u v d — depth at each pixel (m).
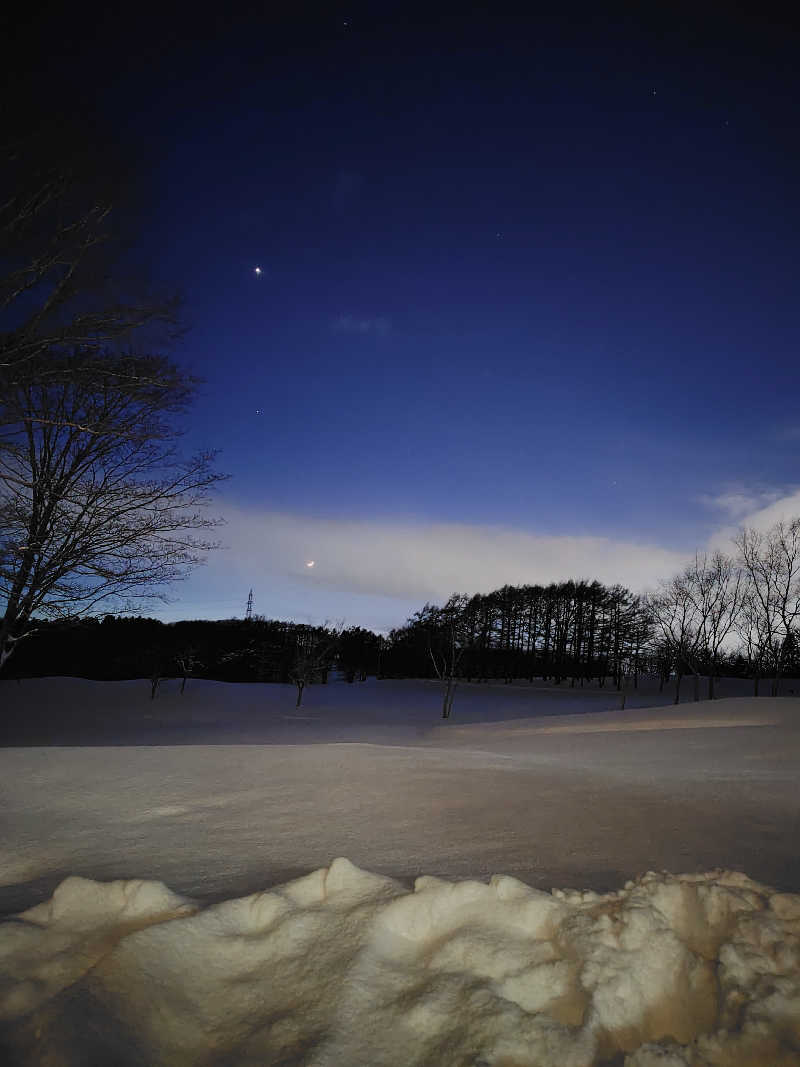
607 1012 2.41
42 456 9.96
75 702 40.91
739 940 2.73
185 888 3.77
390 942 2.96
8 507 9.52
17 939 2.99
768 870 4.04
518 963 2.70
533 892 3.15
